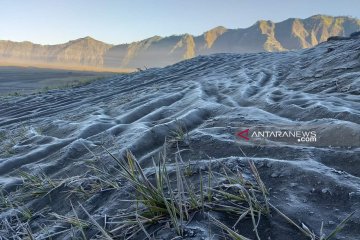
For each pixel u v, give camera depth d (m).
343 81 5.38
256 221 1.71
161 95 6.65
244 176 2.18
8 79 34.28
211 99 5.53
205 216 1.79
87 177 2.84
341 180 1.95
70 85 17.05
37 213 2.51
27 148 4.12
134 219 1.95
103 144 3.68
